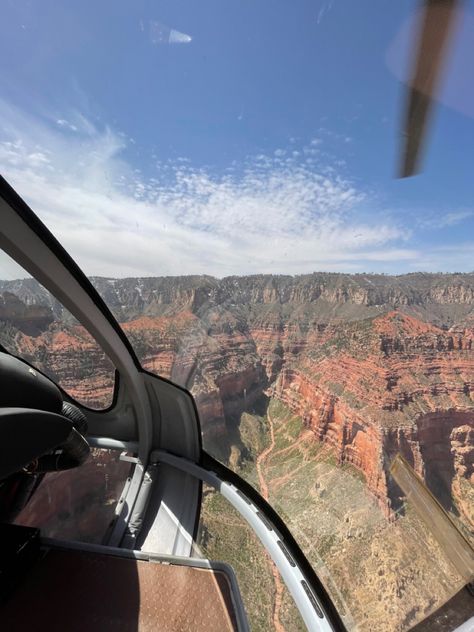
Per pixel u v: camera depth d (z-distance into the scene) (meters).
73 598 2.00
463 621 1.19
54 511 2.80
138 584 2.13
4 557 1.96
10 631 1.83
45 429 1.41
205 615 2.03
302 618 1.93
